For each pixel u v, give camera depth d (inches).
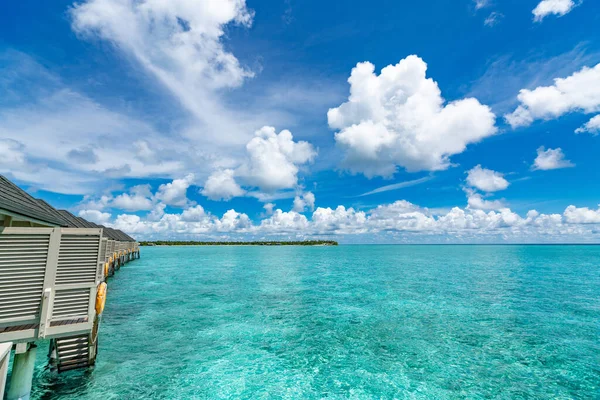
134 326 461.4
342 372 315.6
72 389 271.0
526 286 864.9
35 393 260.1
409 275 1149.7
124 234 1716.3
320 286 869.8
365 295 729.0
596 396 270.5
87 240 204.5
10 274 175.8
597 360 343.9
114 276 1018.1
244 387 283.0
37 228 185.0
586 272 1232.8
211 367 323.0
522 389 283.0
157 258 2218.3
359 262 1865.2
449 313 553.6
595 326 471.2
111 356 344.2
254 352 365.4
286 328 459.8
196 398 262.7
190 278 1038.4
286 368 323.3
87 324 194.7
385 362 339.9
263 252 3609.7
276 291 783.7
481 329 456.4
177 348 374.3
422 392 277.3
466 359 347.6
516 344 394.6
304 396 269.3
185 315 529.3
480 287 847.1
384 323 488.1
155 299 667.4
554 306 611.5
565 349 377.1
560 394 274.2
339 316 530.0
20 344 184.5
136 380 291.0
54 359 295.7
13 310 175.5
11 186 221.1
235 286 864.9
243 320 500.7
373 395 271.9
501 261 1909.4
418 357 353.7
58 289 189.3
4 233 175.9
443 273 1214.9
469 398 267.4
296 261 1969.7
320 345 389.4
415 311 568.4
